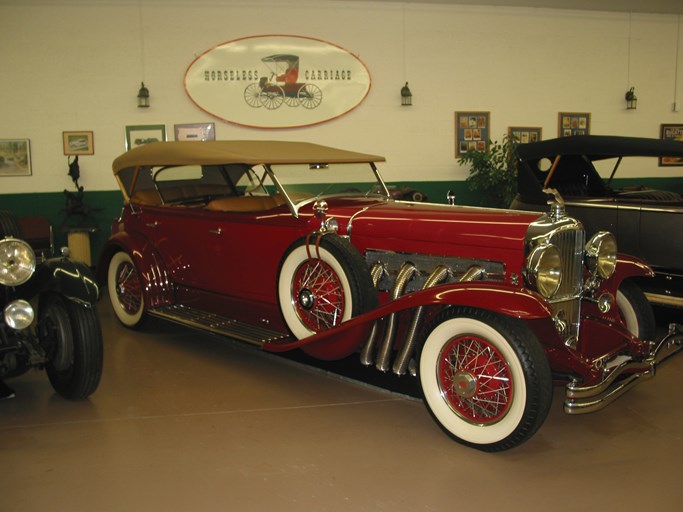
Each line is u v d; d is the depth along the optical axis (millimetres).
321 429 3049
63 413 3260
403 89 8273
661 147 4469
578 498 2395
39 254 6754
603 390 2703
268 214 3777
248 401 3420
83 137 7684
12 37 7406
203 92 7879
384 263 3475
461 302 2662
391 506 2350
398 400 3422
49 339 3371
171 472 2621
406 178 8617
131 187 4938
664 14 9094
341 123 8328
